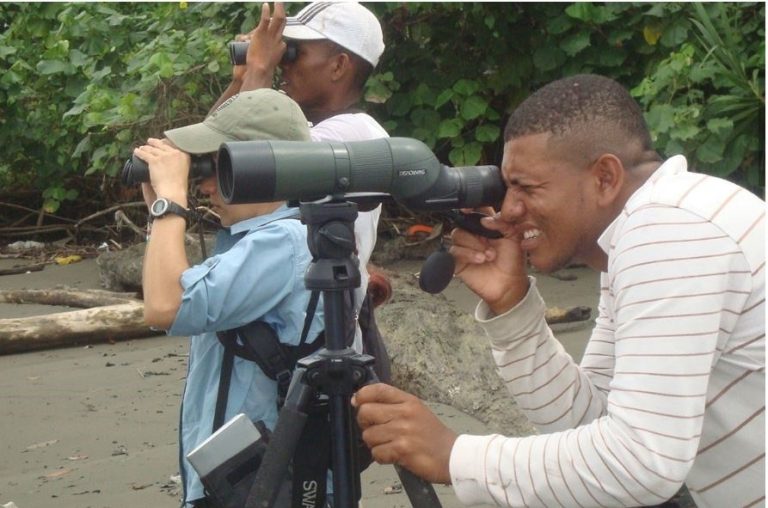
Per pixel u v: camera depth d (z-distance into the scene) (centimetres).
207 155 338
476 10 921
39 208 1259
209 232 919
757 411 248
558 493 243
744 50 868
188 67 920
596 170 259
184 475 333
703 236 238
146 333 767
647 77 855
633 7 883
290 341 318
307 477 295
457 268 294
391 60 962
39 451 552
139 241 1115
